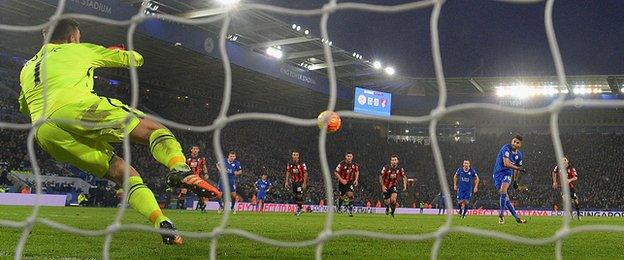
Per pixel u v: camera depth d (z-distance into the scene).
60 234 5.03
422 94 46.22
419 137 46.03
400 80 43.94
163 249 4.03
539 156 40.78
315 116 45.75
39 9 24.06
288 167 15.91
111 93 34.19
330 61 2.48
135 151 29.84
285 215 15.85
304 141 41.84
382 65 39.41
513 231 8.63
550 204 36.19
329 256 3.96
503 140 43.25
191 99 38.78
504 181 12.15
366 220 13.17
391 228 8.96
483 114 45.28
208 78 36.28
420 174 40.91
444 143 43.97
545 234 7.84
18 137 27.31
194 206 25.61
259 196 22.03
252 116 2.52
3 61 29.30
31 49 29.86
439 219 15.20
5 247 4.08
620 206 35.91
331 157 41.16
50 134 3.70
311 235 6.46
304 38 32.72
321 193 35.28
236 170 16.53
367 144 43.22
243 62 33.28
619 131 42.78
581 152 40.66
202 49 30.16
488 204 36.97
